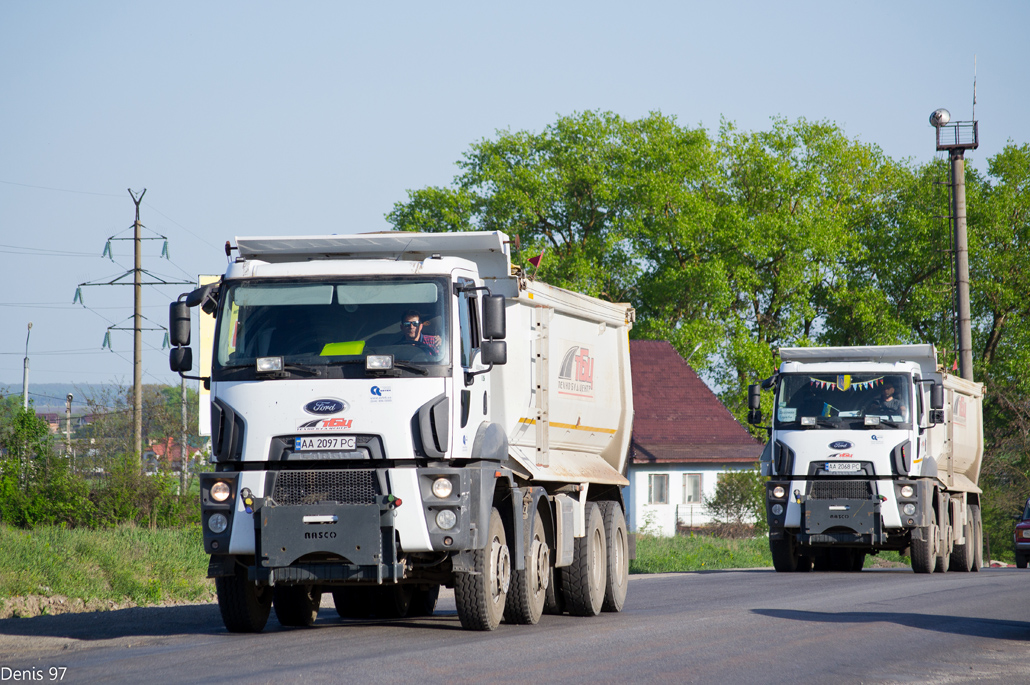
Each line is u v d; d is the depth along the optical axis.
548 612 53.59
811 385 87.94
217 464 40.38
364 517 38.50
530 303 49.22
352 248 44.03
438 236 44.69
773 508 87.56
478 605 42.38
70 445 141.12
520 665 34.59
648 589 72.19
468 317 41.97
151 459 136.12
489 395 44.00
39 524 117.06
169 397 183.00
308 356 39.78
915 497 84.94
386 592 52.81
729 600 61.31
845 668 35.72
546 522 49.50
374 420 39.12
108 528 110.69
